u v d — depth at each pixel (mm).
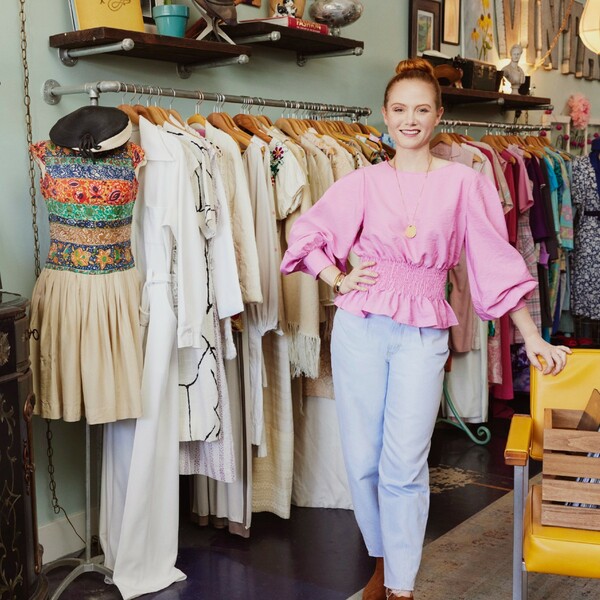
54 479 2939
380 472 2318
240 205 2836
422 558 2883
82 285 2451
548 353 2256
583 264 5090
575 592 2654
